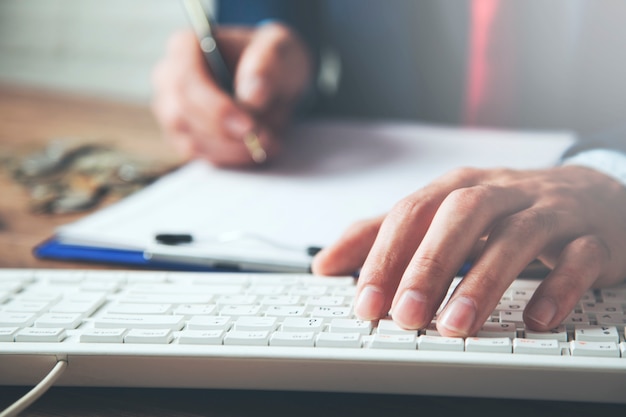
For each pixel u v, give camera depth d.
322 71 1.22
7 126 1.03
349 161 0.82
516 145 0.83
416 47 1.15
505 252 0.40
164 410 0.39
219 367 0.39
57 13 1.83
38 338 0.40
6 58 1.88
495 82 1.10
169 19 1.74
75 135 0.98
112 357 0.39
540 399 0.37
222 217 0.66
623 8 1.01
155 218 0.66
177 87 0.89
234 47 0.96
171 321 0.41
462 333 0.38
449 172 0.50
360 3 1.17
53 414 0.38
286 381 0.38
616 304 0.42
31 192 0.77
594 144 0.63
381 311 0.40
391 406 0.39
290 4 1.18
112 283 0.48
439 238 0.40
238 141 0.83
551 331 0.38
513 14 1.09
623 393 0.35
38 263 0.58
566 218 0.45
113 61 1.81
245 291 0.46
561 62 1.07
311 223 0.63
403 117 1.16
